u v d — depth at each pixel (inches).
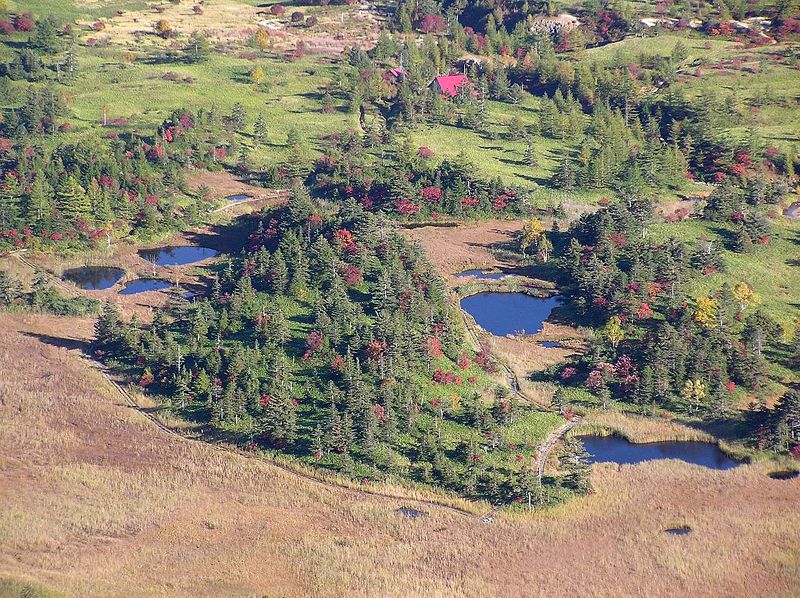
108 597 3651.6
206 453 4608.8
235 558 3927.2
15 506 4156.0
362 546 4023.1
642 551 4020.7
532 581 3841.0
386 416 4704.7
